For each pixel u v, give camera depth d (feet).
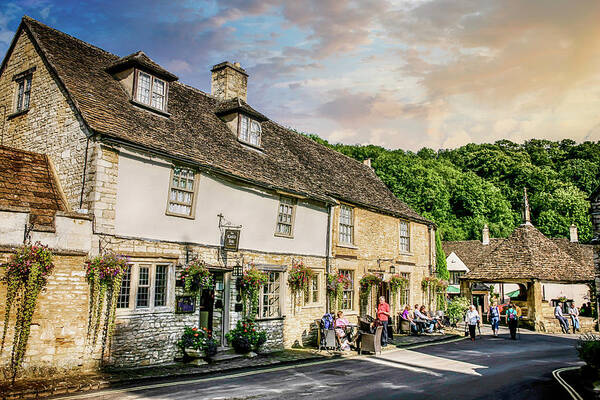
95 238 33.60
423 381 34.22
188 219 40.60
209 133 49.60
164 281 38.50
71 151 36.81
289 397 27.96
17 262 29.35
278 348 49.37
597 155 190.49
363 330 51.44
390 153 166.91
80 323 32.37
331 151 79.25
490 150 183.42
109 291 33.71
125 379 30.68
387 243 71.20
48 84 40.52
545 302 92.89
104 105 38.81
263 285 49.03
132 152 36.55
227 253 44.29
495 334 73.00
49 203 34.99
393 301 70.64
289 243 52.90
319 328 51.01
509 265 87.81
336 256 59.88
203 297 45.37
